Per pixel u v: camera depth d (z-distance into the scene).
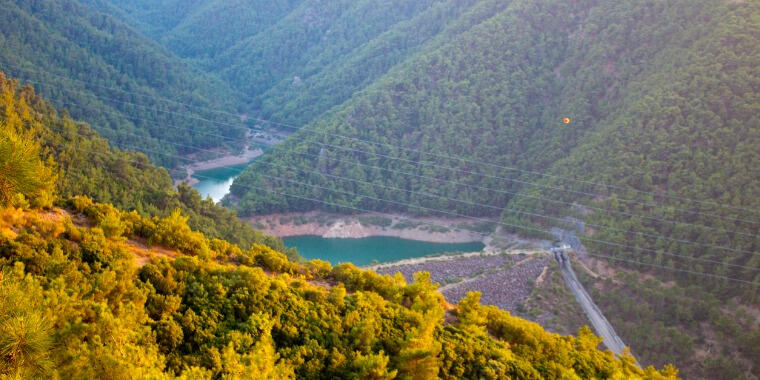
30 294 19.88
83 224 37.91
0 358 13.97
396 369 32.59
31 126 90.38
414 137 195.25
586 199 141.00
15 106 95.56
